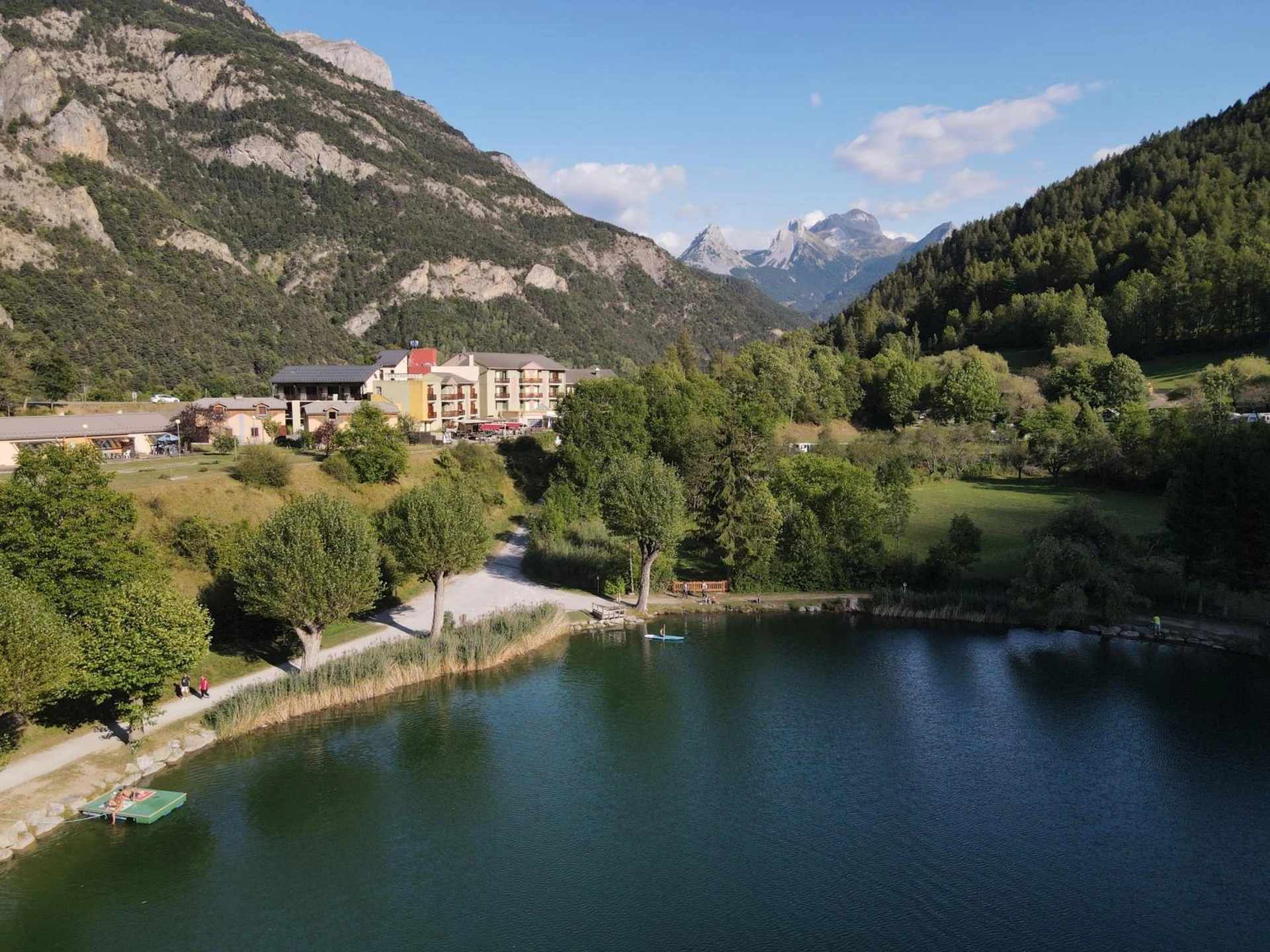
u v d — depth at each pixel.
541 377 167.25
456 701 54.19
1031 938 31.52
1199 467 66.62
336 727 49.84
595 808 41.41
